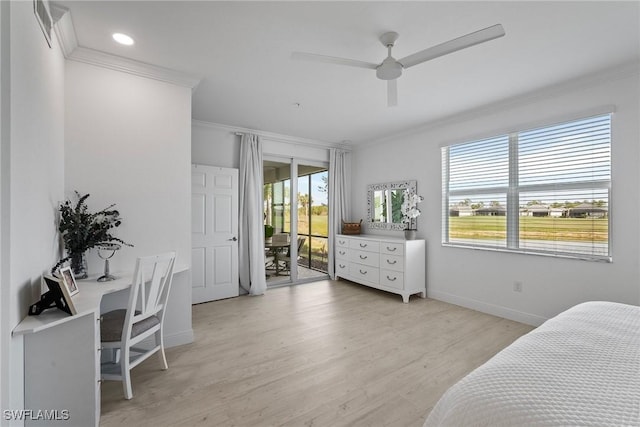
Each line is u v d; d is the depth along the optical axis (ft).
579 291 9.36
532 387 3.07
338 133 15.40
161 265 6.98
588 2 5.80
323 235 17.88
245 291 14.53
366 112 12.21
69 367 5.07
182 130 9.04
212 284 13.43
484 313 11.68
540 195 10.32
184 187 9.05
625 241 8.48
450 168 13.24
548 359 3.60
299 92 10.25
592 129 9.16
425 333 9.73
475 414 2.99
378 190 16.70
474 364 7.76
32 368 4.86
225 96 10.59
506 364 3.57
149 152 8.49
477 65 8.29
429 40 7.20
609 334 4.21
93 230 7.18
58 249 6.83
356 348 8.67
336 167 17.85
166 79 8.73
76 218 6.84
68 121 7.42
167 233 8.76
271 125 14.08
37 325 4.49
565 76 8.92
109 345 6.27
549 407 2.76
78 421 5.13
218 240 13.62
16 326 4.41
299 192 17.08
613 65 8.25
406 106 11.50
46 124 5.79
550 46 7.33
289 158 16.60
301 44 7.36
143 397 6.35
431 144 13.88
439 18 6.37
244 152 14.47
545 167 10.19
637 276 8.30
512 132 10.97
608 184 8.82
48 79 5.92
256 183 14.76
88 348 5.17
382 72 7.00
